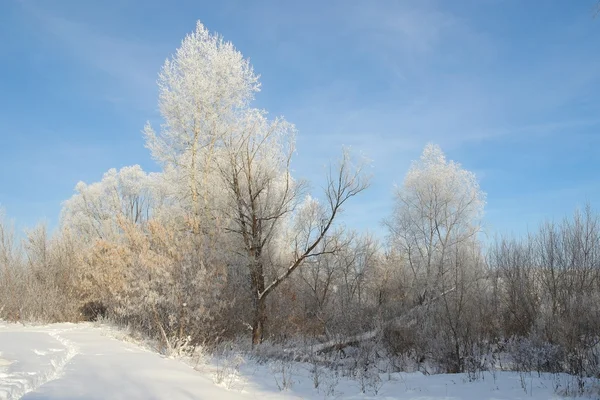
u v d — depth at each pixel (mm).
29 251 25172
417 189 31156
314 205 22016
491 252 23953
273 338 19062
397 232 31234
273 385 10469
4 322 20500
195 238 15719
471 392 11148
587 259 20688
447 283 22031
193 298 14359
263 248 20609
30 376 7246
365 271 26219
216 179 19781
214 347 14484
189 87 20109
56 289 22891
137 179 45250
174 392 7273
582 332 14188
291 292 21359
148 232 17000
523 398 10344
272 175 19562
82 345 11992
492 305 20625
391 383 12547
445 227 30203
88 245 25312
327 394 10438
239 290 17922
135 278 15406
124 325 17562
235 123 20188
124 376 8008
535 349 14617
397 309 21953
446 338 16062
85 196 45188
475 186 31797
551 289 20609
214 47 20922
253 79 20906
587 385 11305
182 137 20047
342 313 20141
